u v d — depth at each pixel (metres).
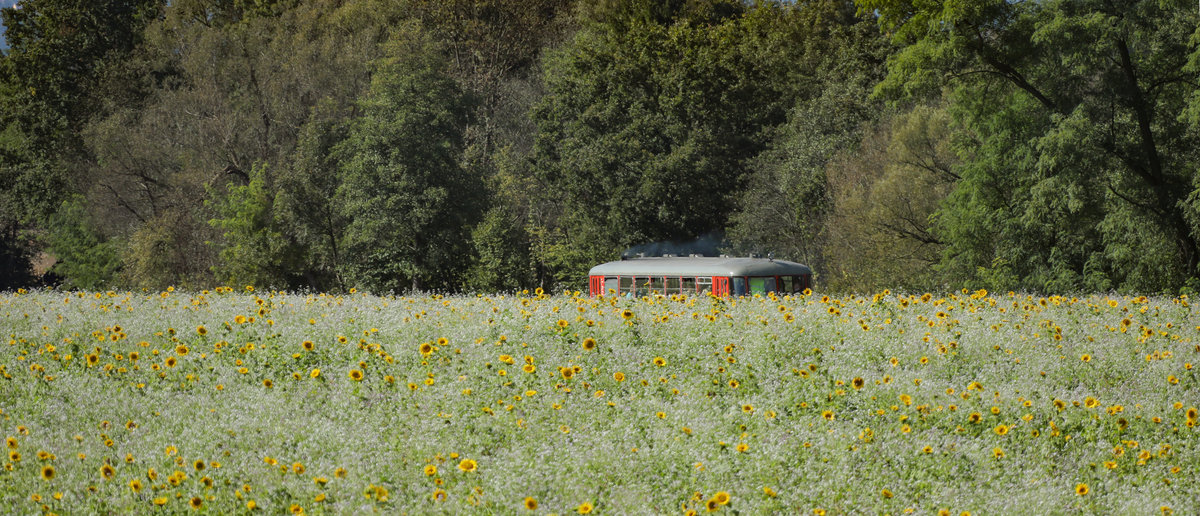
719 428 9.49
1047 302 17.48
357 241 59.44
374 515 7.29
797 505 7.76
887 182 44.25
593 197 62.50
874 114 54.09
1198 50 30.88
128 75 79.50
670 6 76.44
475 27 83.88
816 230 53.41
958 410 10.20
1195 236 34.16
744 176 60.78
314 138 63.66
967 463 8.69
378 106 59.47
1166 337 14.15
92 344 13.41
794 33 68.06
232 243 61.94
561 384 10.82
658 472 8.33
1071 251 38.75
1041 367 12.27
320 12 84.75
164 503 7.19
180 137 68.69
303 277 63.91
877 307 16.20
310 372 11.66
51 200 73.00
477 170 63.75
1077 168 33.25
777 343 13.09
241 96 71.62
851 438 9.23
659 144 62.94
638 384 11.30
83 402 10.30
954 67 35.72
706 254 60.69
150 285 60.25
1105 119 34.09
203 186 64.62
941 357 12.70
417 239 59.94
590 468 8.41
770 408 10.26
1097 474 8.58
